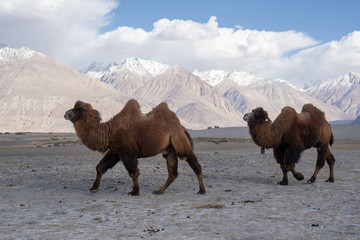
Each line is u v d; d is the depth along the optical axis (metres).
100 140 10.82
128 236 6.84
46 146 44.41
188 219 8.01
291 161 12.46
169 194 11.22
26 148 40.41
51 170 17.22
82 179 14.38
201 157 23.64
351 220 7.71
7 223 7.85
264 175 15.16
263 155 24.17
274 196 10.51
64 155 29.50
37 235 6.94
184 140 11.17
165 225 7.56
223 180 13.86
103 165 11.32
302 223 7.55
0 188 12.38
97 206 9.38
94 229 7.33
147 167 18.09
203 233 6.96
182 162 20.88
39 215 8.55
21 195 11.10
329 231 6.97
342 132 63.41
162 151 11.30
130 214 8.56
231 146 38.47
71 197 10.79
